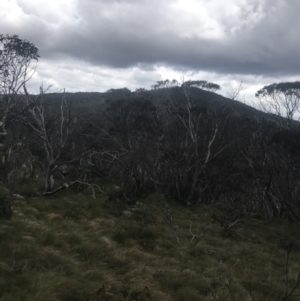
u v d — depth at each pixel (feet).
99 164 61.87
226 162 58.13
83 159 57.21
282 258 33.22
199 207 53.06
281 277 26.99
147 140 58.29
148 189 55.21
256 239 39.32
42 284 17.43
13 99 52.03
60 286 17.89
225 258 30.42
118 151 56.70
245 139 55.98
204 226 40.40
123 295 17.12
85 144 59.77
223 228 41.55
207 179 57.67
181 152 57.11
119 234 31.50
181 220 42.80
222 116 61.05
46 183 45.14
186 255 29.32
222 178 58.49
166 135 60.08
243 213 51.01
